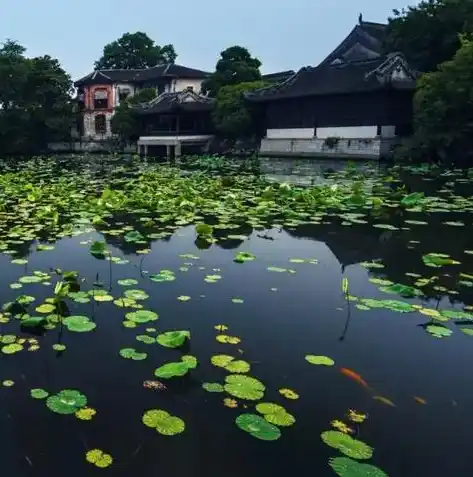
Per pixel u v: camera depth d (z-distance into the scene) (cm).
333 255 684
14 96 4203
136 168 2448
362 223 906
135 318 440
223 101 3750
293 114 3403
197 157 3597
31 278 542
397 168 2180
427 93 2138
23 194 1268
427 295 532
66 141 4900
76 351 394
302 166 2505
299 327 447
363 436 298
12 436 290
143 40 7144
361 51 3697
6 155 4244
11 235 766
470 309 495
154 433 295
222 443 288
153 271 599
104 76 5559
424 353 404
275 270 600
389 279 583
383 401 335
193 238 774
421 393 345
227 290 538
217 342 414
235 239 771
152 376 358
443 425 310
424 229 858
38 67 4381
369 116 2902
